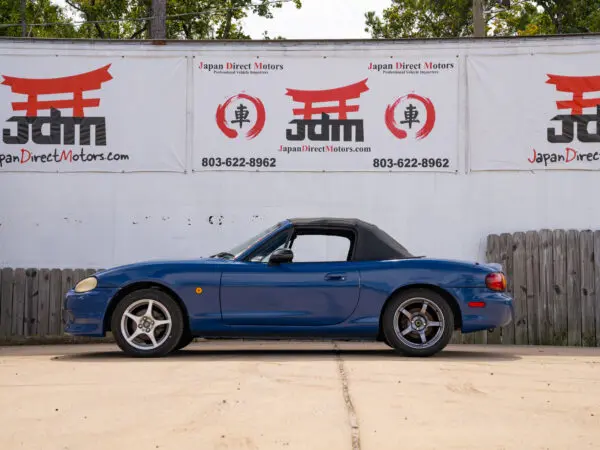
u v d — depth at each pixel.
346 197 14.20
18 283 13.58
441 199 14.16
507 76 14.21
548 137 14.15
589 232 13.34
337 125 14.27
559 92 14.16
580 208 14.07
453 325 9.88
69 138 14.31
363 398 6.59
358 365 8.59
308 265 9.78
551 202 14.10
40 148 14.29
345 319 9.75
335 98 14.29
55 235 14.20
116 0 40.09
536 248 13.45
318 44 14.34
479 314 9.78
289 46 14.34
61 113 14.32
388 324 9.73
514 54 14.22
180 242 14.22
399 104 14.26
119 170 14.29
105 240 14.20
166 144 14.32
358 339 10.04
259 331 9.75
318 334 9.78
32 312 13.57
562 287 13.34
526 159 14.15
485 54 14.24
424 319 9.80
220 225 14.21
